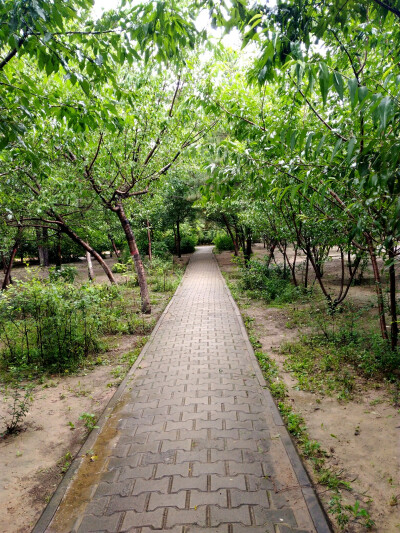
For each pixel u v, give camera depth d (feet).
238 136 13.12
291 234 26.84
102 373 17.01
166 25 8.42
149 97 24.79
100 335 22.84
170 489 8.57
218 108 13.00
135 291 40.96
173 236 91.71
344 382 14.07
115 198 28.94
